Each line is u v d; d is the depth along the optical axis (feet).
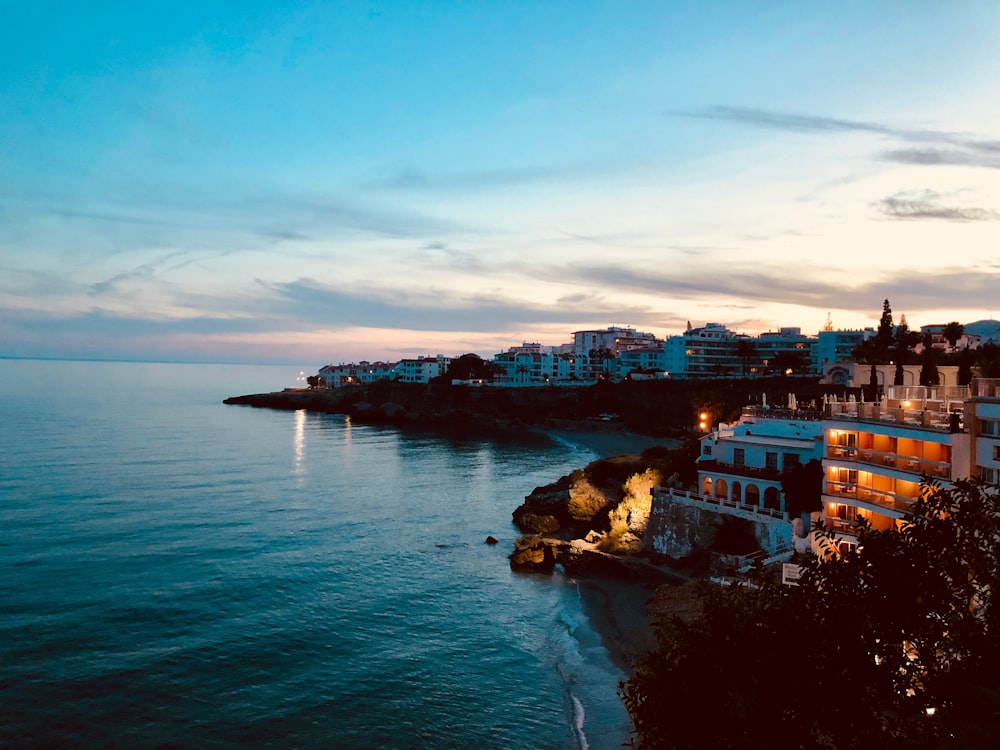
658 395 584.40
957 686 44.50
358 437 545.85
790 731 44.80
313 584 175.42
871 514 129.08
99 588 167.12
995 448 105.19
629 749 100.53
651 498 192.54
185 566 186.60
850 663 45.73
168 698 116.16
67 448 422.41
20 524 226.38
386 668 129.29
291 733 106.93
